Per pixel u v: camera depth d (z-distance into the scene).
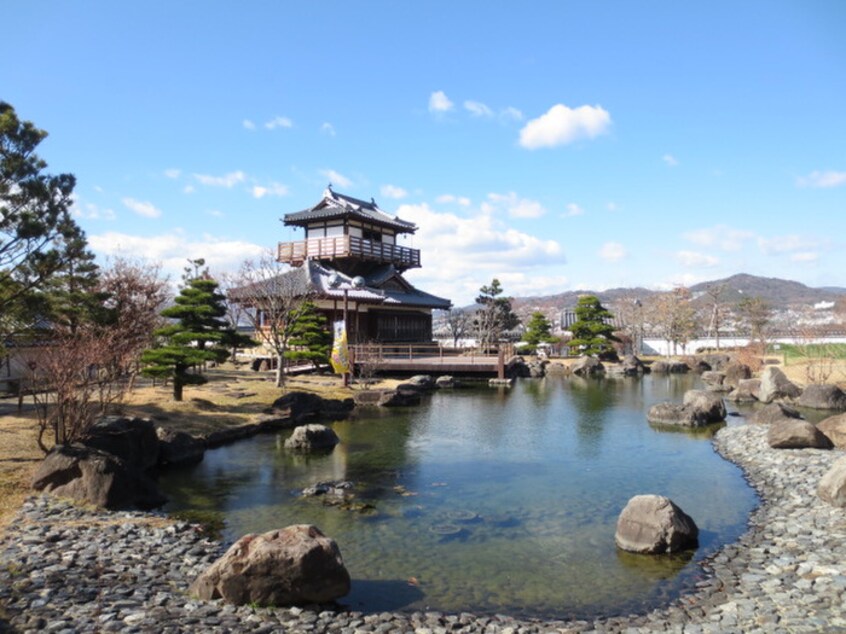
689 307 72.00
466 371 42.41
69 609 8.21
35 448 15.94
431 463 19.03
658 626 8.55
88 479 13.55
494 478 17.19
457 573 10.66
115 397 18.45
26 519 12.05
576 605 9.40
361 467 18.47
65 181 17.70
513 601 9.56
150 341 26.80
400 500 15.03
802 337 48.59
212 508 14.31
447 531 12.80
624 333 70.38
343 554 11.52
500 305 64.56
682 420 25.94
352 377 36.78
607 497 15.32
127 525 12.20
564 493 15.69
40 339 18.73
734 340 70.31
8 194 16.39
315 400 28.19
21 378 19.44
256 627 8.18
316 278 45.53
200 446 19.83
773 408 24.64
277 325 34.09
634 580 10.30
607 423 26.59
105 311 18.92
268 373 38.78
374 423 26.50
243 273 39.78
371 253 52.06
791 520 12.83
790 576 9.95
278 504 14.66
